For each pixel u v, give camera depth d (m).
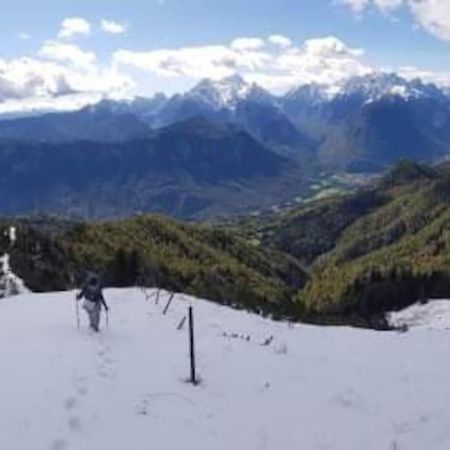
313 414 16.55
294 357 21.78
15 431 13.59
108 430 14.06
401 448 14.95
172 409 15.61
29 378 16.58
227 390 17.52
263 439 14.68
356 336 26.88
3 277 67.25
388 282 142.75
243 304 38.97
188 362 19.56
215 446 14.01
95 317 22.64
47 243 100.50
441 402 17.73
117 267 77.31
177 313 27.61
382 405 17.56
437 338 26.59
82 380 16.75
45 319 25.03
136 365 18.78
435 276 141.62
